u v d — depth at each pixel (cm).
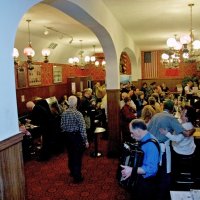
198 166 422
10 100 185
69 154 478
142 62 1441
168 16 590
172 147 428
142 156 274
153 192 285
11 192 184
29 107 676
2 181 173
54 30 696
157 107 510
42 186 466
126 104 615
